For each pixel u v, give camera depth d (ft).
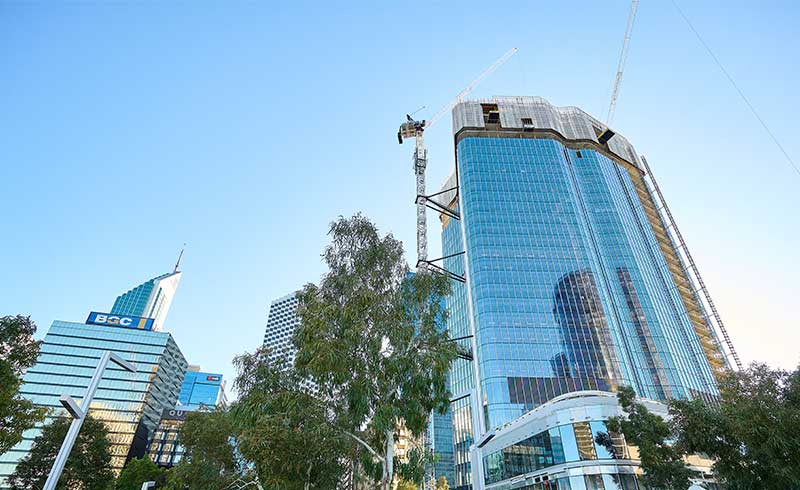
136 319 505.25
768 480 78.18
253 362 79.51
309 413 63.72
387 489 60.75
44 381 422.41
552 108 456.86
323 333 64.69
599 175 403.75
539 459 152.15
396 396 67.72
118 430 411.13
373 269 77.56
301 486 70.03
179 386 560.20
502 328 274.36
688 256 453.99
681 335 336.29
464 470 264.31
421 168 305.73
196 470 128.06
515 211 335.06
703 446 89.35
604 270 337.31
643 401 158.30
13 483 182.39
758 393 79.36
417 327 73.46
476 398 199.82
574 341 271.49
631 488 124.47
